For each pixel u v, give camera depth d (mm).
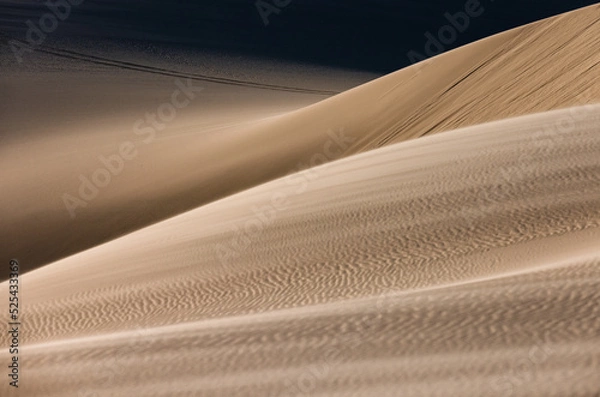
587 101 23250
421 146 20578
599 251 9945
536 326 6938
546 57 30312
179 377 7852
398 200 15266
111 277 14945
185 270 14180
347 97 42562
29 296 14742
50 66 70062
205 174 36281
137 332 10086
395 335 7574
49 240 31516
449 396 6090
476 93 31531
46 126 51000
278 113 57344
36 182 37812
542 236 11969
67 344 10125
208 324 9758
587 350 6215
